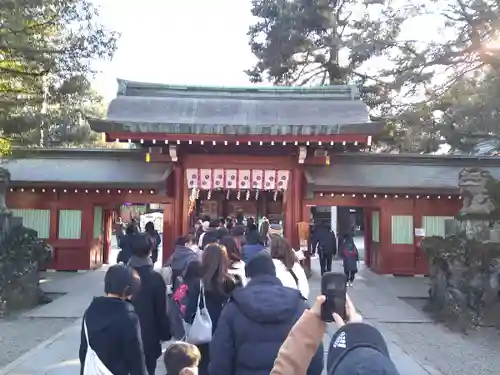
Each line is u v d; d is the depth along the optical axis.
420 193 17.92
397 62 17.44
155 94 18.31
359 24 18.89
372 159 20.09
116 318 3.95
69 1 13.62
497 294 11.31
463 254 12.12
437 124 18.00
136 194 18.22
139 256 5.61
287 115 16.97
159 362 7.89
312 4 28.08
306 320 2.77
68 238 18.56
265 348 3.57
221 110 17.12
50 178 18.17
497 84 14.82
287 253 6.00
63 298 13.77
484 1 14.31
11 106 14.10
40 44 14.41
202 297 5.36
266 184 17.34
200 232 12.18
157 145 16.83
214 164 17.39
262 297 3.71
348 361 2.18
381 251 18.72
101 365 3.82
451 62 16.08
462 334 10.71
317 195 18.28
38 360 8.16
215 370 3.68
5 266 12.66
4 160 17.80
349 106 17.56
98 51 14.10
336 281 2.67
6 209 14.14
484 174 13.70
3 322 11.41
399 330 11.01
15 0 12.33
